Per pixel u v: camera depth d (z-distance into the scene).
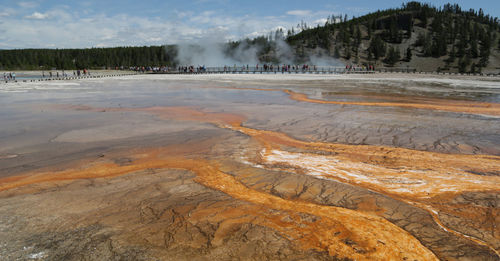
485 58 122.00
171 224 3.54
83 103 15.38
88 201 4.22
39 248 3.08
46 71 84.62
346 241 3.19
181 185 4.83
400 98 17.45
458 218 3.71
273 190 4.62
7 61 100.12
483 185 4.83
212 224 3.53
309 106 14.23
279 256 2.92
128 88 24.80
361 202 4.15
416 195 4.46
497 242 3.18
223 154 6.69
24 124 10.12
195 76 45.66
